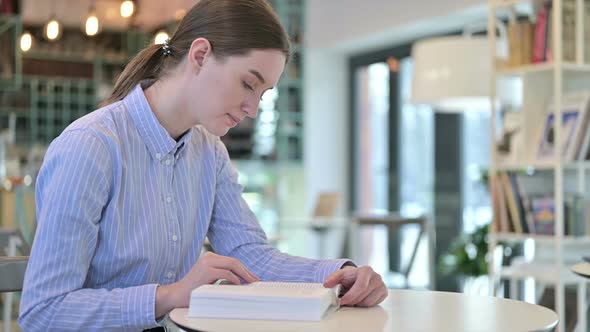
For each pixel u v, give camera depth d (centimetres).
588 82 378
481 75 477
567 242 354
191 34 150
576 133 357
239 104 148
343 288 144
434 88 485
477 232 553
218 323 121
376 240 860
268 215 906
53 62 912
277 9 894
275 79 148
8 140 771
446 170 772
